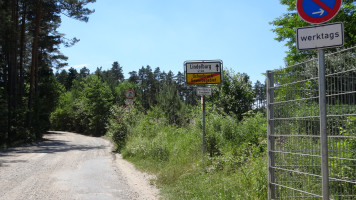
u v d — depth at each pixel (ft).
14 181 26.73
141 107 69.82
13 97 91.81
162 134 44.62
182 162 30.68
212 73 28.89
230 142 31.68
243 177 21.38
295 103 14.25
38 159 43.62
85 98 168.04
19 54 111.34
